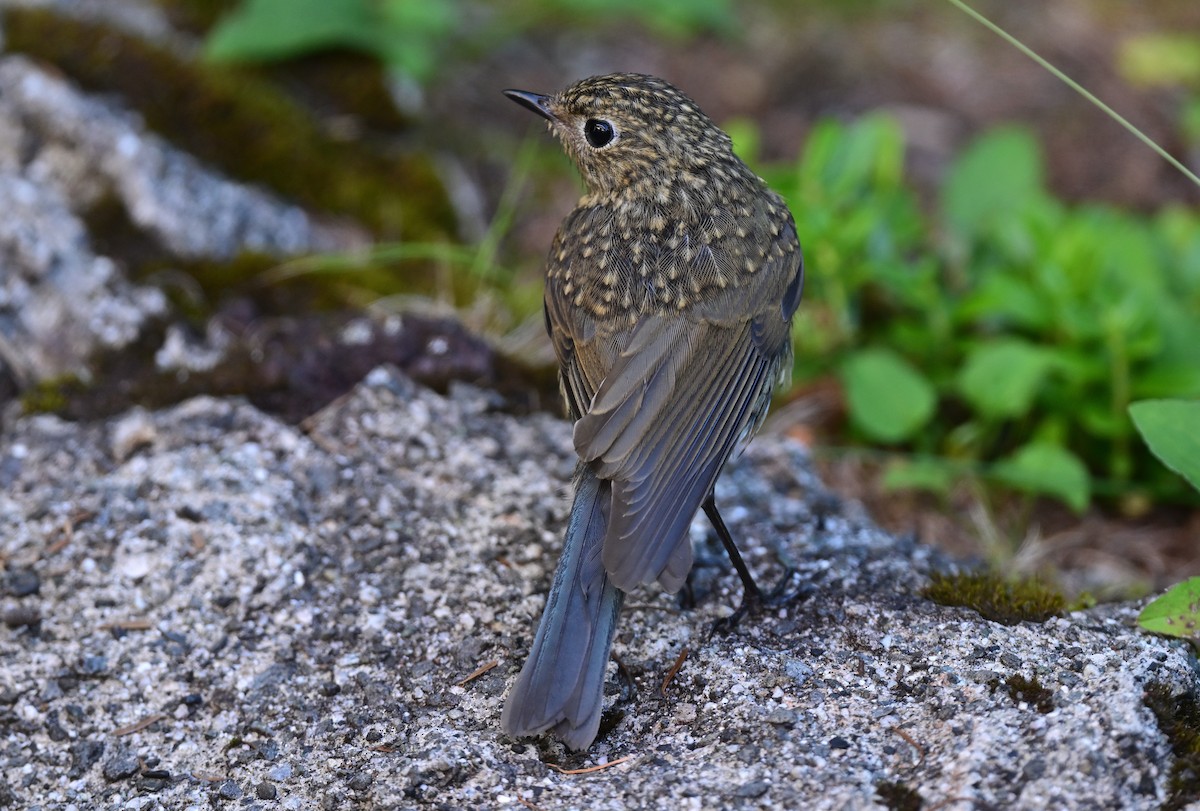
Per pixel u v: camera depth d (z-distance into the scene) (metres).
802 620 8.41
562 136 9.30
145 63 12.87
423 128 14.56
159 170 12.25
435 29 14.62
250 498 9.37
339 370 10.66
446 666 8.24
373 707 8.01
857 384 11.57
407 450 9.91
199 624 8.60
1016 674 7.59
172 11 14.14
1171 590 7.84
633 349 8.12
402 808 7.16
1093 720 7.02
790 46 17.12
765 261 8.73
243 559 8.95
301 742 7.86
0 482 9.79
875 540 9.55
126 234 11.95
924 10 17.95
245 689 8.22
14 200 11.73
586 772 7.38
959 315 11.95
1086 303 11.72
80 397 10.62
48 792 7.79
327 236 12.83
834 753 7.21
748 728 7.48
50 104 12.18
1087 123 15.92
